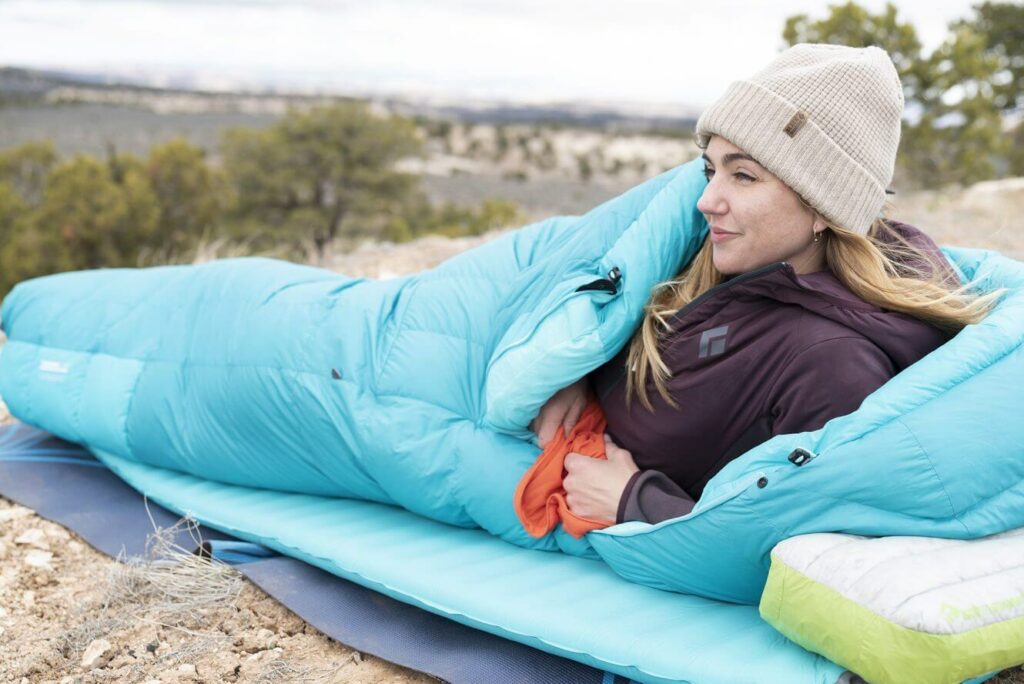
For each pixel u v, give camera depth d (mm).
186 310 3428
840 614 1863
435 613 2596
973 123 13844
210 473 3346
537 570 2611
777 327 2334
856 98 2295
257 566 2910
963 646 1745
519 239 3154
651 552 2371
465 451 2787
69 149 136875
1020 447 2092
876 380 2213
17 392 3721
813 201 2291
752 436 2395
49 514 3322
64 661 2514
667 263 2637
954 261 2840
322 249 8227
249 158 72188
